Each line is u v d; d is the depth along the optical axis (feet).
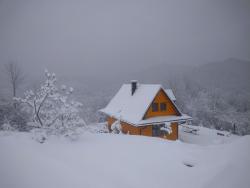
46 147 25.76
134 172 20.53
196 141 71.87
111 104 83.46
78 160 22.41
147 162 23.00
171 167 22.12
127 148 27.25
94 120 128.57
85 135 34.19
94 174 19.04
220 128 109.70
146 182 18.86
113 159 23.38
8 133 31.86
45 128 31.63
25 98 32.73
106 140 31.30
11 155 16.15
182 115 72.54
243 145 22.50
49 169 15.89
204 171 20.33
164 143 30.48
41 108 33.96
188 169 21.81
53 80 33.09
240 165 18.51
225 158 21.29
